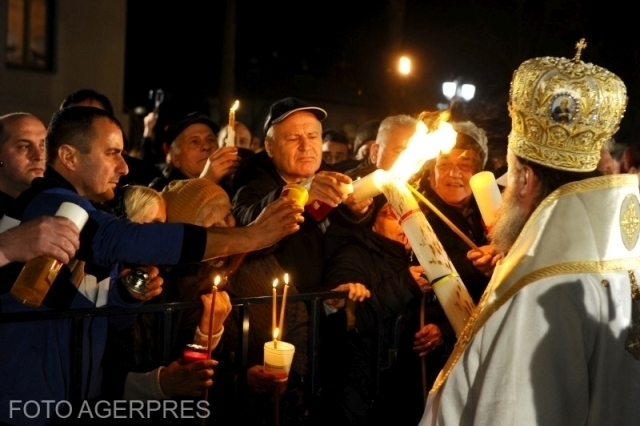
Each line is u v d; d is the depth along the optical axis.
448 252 3.63
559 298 2.02
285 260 3.47
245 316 2.96
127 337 2.95
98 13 13.88
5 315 2.43
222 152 3.84
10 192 3.44
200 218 3.26
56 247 2.23
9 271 2.53
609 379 2.03
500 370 2.01
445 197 3.78
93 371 2.70
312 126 3.76
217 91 18.44
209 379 2.75
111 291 2.73
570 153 2.13
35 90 13.30
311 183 2.91
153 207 3.06
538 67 2.15
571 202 2.10
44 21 13.36
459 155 3.76
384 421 3.36
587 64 2.17
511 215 2.22
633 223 2.12
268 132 3.81
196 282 3.21
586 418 2.01
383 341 3.28
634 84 14.02
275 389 2.90
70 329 2.61
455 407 2.12
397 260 3.59
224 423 3.12
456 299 2.38
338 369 3.38
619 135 13.98
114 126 2.83
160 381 2.76
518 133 2.20
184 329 3.14
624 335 2.05
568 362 1.99
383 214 3.85
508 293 2.08
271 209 2.68
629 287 2.08
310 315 3.08
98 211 2.60
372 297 3.44
